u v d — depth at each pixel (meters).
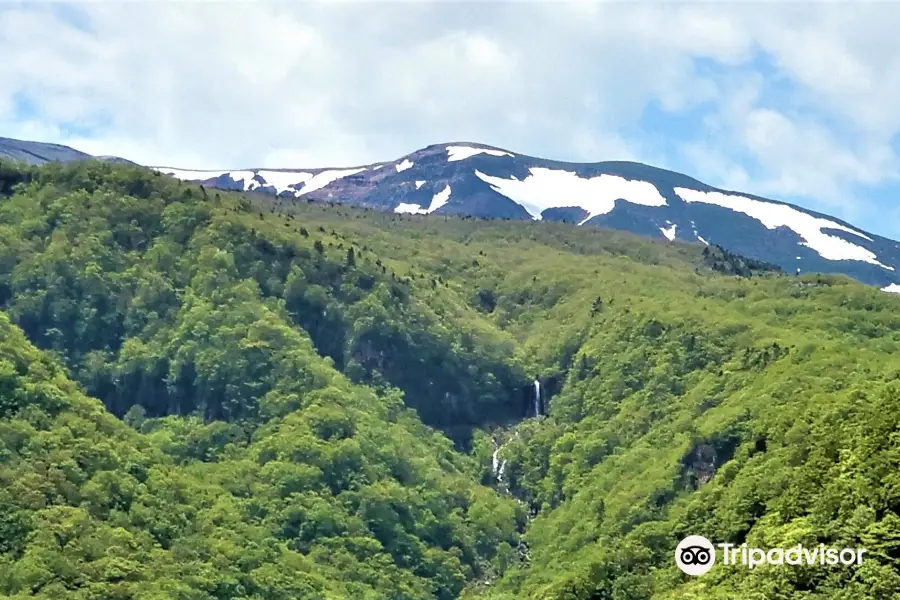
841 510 177.12
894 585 160.62
